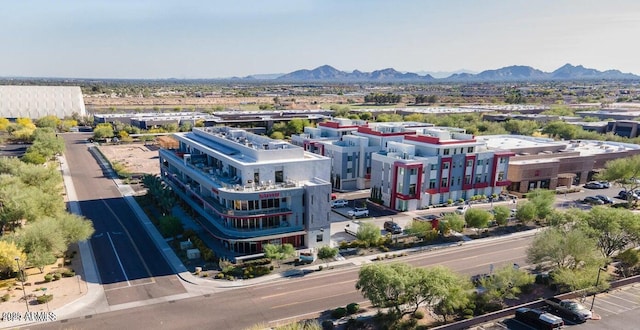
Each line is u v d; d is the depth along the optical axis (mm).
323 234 72500
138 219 85812
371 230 73312
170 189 97250
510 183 110688
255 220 68250
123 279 60125
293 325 44062
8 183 79188
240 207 67625
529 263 68438
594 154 126562
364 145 111812
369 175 114312
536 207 86000
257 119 199500
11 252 55312
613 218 68312
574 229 65438
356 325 49281
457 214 82688
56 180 94000
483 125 183500
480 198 102875
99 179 118625
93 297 54875
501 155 104750
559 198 108562
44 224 61031
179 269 63469
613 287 60094
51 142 138750
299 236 71562
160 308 52812
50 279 58375
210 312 52188
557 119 199250
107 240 74375
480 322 50344
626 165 106188
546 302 54344
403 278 47656
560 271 58438
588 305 54812
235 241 67000
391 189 97062
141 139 187000
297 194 69938
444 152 98000
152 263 65500
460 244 77000
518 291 55375
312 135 136625
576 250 59438
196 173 82562
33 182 88938
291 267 65188
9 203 68750
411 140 104562
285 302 54938
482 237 80750
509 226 86750
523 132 176625
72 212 89500
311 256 67000
